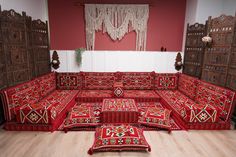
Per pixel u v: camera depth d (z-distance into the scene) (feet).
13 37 8.97
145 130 8.02
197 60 11.96
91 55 13.38
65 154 6.24
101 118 8.35
